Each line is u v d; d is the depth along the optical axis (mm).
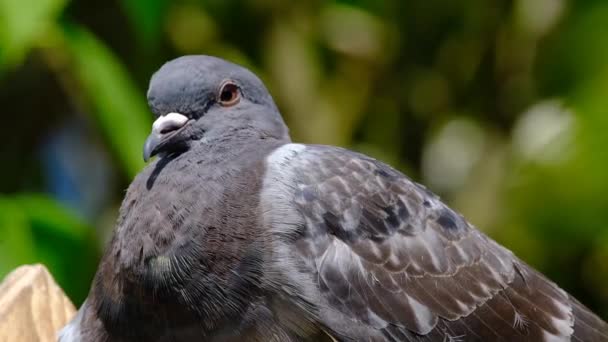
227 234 8336
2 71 11016
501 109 14305
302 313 8266
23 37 10352
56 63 11938
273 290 8234
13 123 13305
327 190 8633
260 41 13664
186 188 8617
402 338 8547
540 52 13719
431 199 9047
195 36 13266
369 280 8523
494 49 14180
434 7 13961
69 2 11734
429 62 14328
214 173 8711
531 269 9273
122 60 12945
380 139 14500
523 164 13430
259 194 8523
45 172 13648
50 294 9211
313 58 13852
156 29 11445
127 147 11234
